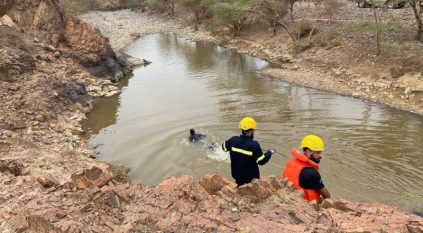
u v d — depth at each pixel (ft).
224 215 16.71
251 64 93.50
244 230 15.66
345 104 59.88
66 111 57.16
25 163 34.17
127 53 111.75
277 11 108.47
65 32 80.12
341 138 45.29
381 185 34.27
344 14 113.60
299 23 110.42
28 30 77.36
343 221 16.51
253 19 130.00
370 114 54.65
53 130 49.16
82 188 20.80
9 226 17.97
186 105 60.75
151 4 193.36
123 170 37.73
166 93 69.31
